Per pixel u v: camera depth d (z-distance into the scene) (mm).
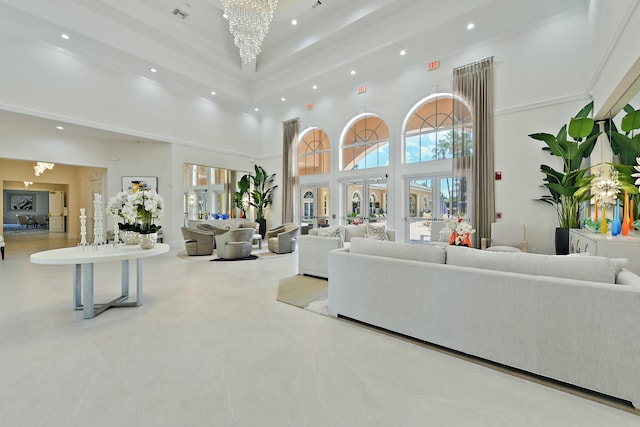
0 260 5816
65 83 6117
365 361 2059
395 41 5984
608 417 1506
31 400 1611
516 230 5098
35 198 16125
